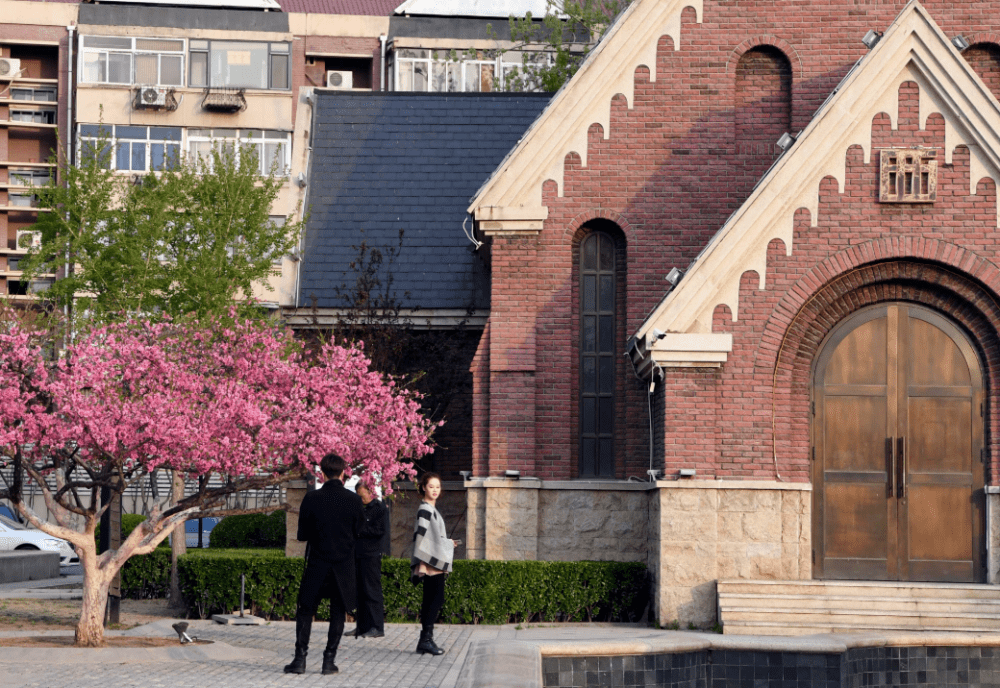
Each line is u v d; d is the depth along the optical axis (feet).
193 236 88.17
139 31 189.67
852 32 70.18
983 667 48.70
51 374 49.98
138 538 49.37
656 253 69.15
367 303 74.18
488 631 57.16
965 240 59.36
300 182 83.51
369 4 216.33
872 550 60.08
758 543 58.85
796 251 59.88
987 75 69.82
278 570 62.54
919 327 61.11
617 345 69.87
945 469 60.39
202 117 188.24
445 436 76.33
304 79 206.08
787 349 60.49
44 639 49.65
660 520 58.95
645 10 70.23
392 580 61.57
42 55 227.81
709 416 59.31
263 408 51.03
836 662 45.62
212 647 46.19
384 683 39.40
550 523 67.41
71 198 86.28
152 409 46.47
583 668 43.73
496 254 68.59
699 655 46.06
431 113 88.84
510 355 67.87
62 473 56.44
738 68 70.95
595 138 69.72
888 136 59.93
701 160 69.62
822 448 60.70
